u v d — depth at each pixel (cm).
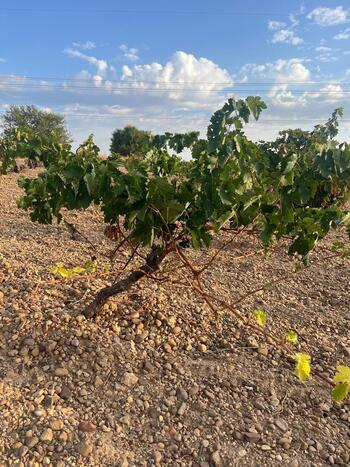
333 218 261
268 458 230
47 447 222
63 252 492
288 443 239
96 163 251
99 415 248
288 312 387
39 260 447
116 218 264
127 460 222
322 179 384
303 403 272
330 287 449
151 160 368
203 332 332
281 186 260
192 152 293
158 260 302
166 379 281
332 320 378
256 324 353
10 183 1198
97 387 268
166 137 394
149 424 246
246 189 244
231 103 255
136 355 296
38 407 246
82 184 236
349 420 261
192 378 283
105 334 306
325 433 250
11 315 317
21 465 211
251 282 449
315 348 332
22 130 401
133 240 261
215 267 480
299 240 257
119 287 317
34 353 286
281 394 278
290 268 496
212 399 267
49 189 252
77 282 372
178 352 308
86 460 218
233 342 326
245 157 259
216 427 246
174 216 235
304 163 404
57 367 278
